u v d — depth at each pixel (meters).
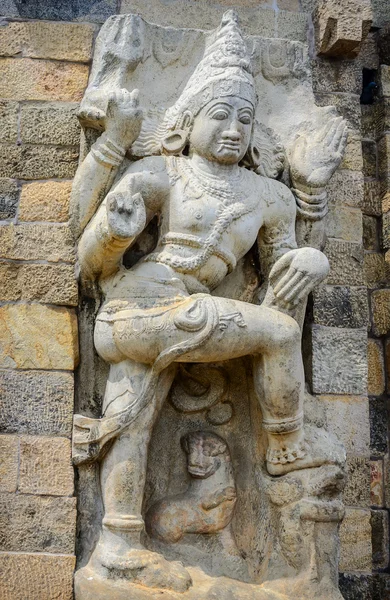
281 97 4.40
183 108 4.03
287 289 3.83
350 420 4.25
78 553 3.76
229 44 4.02
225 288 4.18
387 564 4.86
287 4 4.80
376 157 5.32
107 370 3.98
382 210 5.23
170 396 4.05
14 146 4.18
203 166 4.00
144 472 3.76
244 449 4.04
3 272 4.01
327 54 4.73
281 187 4.14
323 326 4.29
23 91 4.25
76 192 3.91
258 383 3.81
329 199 4.49
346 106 4.70
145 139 4.11
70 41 4.34
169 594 3.56
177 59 4.28
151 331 3.67
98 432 3.75
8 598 3.65
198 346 3.66
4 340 3.93
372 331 5.14
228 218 3.90
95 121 3.94
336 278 4.38
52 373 3.90
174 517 3.86
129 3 4.60
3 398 3.86
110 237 3.62
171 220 3.92
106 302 3.88
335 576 3.78
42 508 3.75
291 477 3.86
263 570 3.83
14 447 3.81
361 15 4.63
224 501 3.90
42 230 4.06
